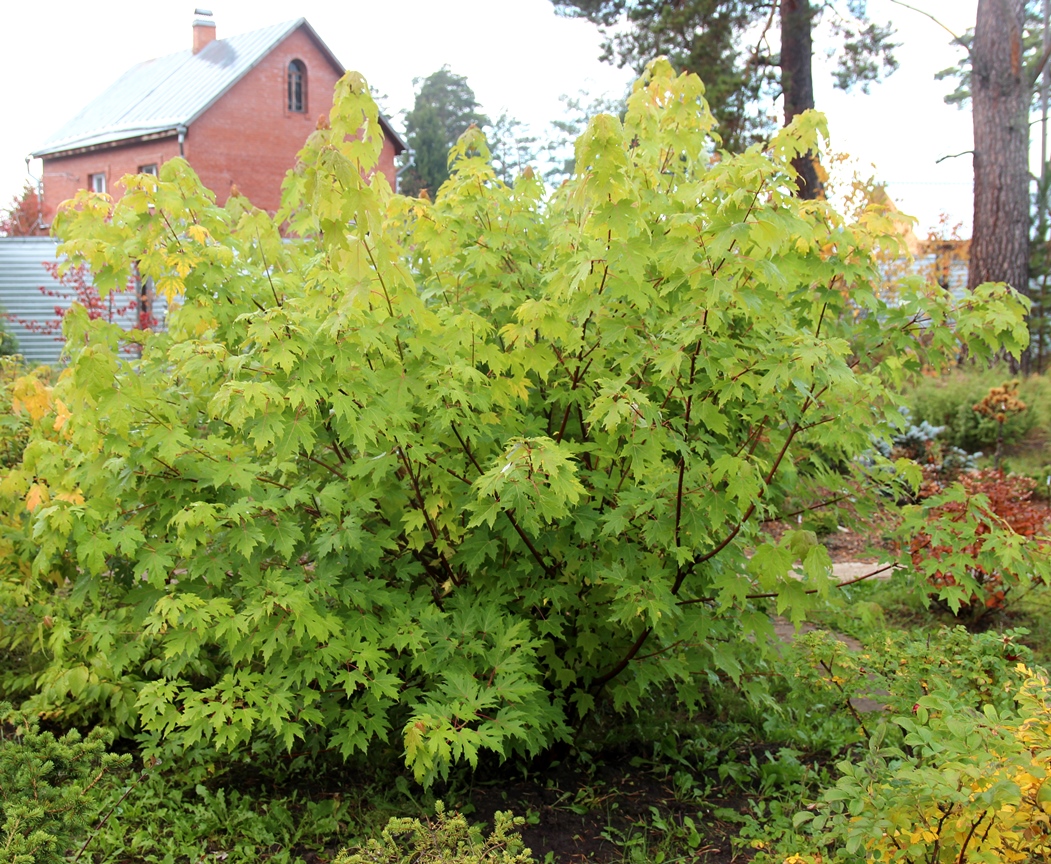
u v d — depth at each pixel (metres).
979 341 3.55
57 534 3.20
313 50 28.14
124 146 27.91
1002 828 2.13
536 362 3.20
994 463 9.73
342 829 3.29
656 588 3.13
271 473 3.25
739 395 2.96
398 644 3.06
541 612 3.60
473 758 2.70
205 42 31.23
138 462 3.02
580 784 3.62
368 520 3.49
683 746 3.97
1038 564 3.29
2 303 17.80
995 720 2.33
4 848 2.17
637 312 3.17
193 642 3.09
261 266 3.76
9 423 4.98
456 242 3.65
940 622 5.69
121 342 3.93
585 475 3.38
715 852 3.20
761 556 2.90
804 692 3.92
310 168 2.76
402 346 3.18
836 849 2.74
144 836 3.21
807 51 15.30
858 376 3.30
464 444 3.29
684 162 4.30
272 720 2.91
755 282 3.01
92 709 3.97
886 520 3.90
